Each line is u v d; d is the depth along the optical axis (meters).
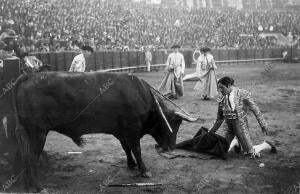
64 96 4.49
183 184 4.83
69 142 6.89
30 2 21.38
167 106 5.54
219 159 5.87
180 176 5.12
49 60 14.44
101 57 19.97
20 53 6.22
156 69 26.20
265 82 17.39
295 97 12.47
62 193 4.48
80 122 4.67
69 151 6.29
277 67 29.09
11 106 4.94
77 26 22.88
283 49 38.41
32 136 4.41
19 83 4.42
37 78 4.44
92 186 4.75
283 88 15.02
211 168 5.46
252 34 39.41
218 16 39.38
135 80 5.03
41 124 4.43
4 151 4.95
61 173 5.20
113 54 21.53
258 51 37.19
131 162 5.41
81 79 4.65
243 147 5.96
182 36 34.09
